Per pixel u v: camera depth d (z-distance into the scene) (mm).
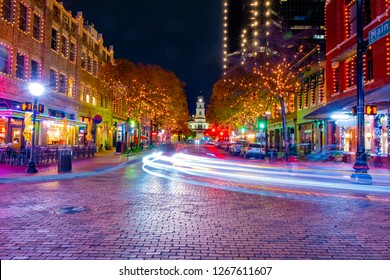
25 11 26125
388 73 21344
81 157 28953
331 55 29938
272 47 32750
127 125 46531
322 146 33844
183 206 9484
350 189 13039
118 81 45469
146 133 81812
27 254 5484
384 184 14367
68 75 34469
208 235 6652
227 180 16000
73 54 36094
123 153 36875
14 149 21062
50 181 14820
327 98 30812
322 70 33906
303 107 39969
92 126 42125
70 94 35312
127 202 9977
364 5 24578
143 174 18391
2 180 14078
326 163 27344
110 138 51312
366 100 19281
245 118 47219
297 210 9086
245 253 5656
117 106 55594
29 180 14672
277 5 76125
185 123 86812
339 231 7039
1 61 23219
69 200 10203
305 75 38125
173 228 7125
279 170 21891
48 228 7020
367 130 24844
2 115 21547
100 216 8133
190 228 7148
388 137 21938
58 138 32031
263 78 31625
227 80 42062
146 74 47375
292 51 35031
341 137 29328
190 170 21391
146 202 10016
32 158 16469
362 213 8766
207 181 15484
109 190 12289
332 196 11391
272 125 57156
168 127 83688
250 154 35469
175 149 69062
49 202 9844
